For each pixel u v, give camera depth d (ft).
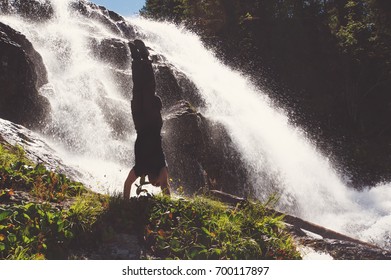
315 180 65.36
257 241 16.83
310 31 132.87
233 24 140.87
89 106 44.39
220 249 15.61
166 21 173.47
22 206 15.28
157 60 66.54
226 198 26.73
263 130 61.57
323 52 129.70
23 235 13.69
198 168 47.60
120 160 43.27
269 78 129.80
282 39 131.95
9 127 27.30
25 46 43.45
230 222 17.48
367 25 138.21
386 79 127.24
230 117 58.90
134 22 88.89
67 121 41.81
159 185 19.62
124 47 63.98
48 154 26.40
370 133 124.57
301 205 58.75
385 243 41.70
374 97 129.39
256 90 94.02
